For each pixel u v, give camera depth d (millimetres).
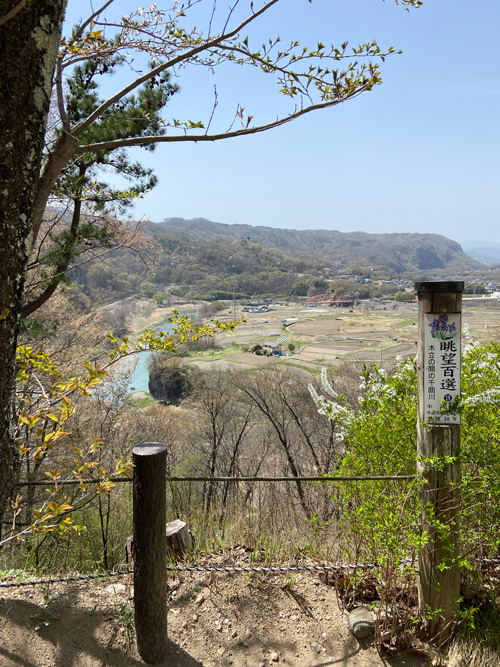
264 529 3441
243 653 2363
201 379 19078
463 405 2520
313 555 3121
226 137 2564
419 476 2469
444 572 2393
